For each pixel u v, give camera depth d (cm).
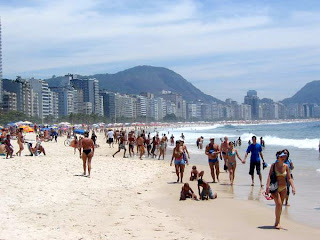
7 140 2498
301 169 2306
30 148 2775
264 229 991
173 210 1216
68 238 875
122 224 1027
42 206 1202
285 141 5809
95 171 2045
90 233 930
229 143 1727
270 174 1005
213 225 1030
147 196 1450
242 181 1847
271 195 1023
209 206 1279
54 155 3014
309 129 12900
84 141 1822
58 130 8262
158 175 2042
